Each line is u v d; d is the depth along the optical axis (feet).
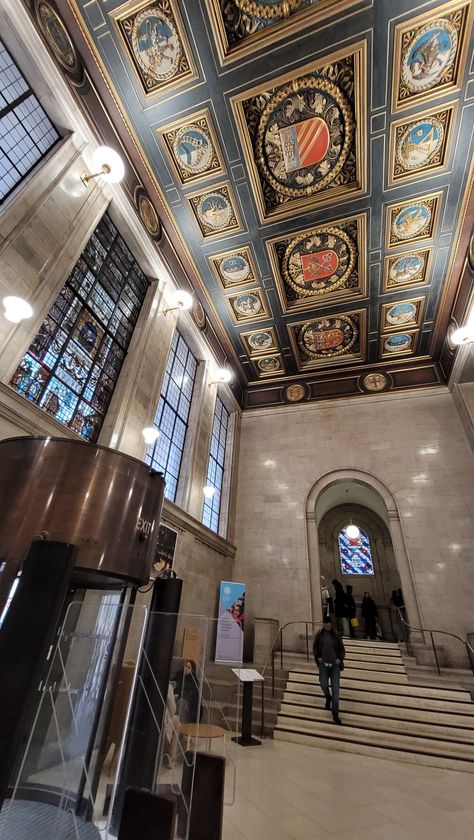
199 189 28.48
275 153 26.27
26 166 18.44
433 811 11.98
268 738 19.42
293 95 23.31
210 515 37.42
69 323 20.43
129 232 26.07
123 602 10.23
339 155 26.13
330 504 50.49
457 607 31.63
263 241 32.07
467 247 30.01
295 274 35.19
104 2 19.89
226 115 24.26
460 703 21.36
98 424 21.94
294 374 47.52
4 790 4.43
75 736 8.29
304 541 38.14
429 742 18.29
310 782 13.80
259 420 47.34
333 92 22.99
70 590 9.74
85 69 21.66
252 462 44.52
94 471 9.09
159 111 24.16
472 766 16.56
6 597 7.23
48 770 7.85
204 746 14.76
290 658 30.60
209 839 8.47
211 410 38.24
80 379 20.84
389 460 39.55
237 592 31.65
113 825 8.18
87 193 21.43
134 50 21.52
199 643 12.03
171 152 26.32
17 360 15.64
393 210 29.09
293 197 28.96
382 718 20.35
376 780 14.52
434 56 21.15
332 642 21.85
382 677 25.13
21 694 4.92
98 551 8.43
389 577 48.37
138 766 9.10
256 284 35.99
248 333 41.91
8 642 5.29
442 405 40.16
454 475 36.63
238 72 22.36
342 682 24.34
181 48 21.52
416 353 42.47
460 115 23.39
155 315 28.19
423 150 25.34
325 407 45.11
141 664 9.75
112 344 24.30
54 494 8.49
